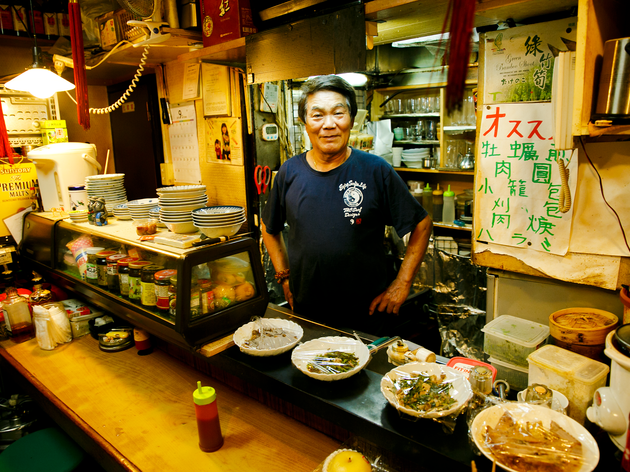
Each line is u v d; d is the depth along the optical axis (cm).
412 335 316
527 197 172
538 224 171
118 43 255
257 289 188
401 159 490
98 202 230
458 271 338
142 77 342
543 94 162
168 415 169
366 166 207
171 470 141
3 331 240
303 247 216
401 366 132
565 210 149
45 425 237
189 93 296
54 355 220
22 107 317
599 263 160
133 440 155
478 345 313
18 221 292
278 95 286
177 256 164
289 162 227
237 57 241
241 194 281
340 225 207
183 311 160
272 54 198
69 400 181
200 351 163
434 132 470
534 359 125
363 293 218
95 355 219
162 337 179
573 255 165
